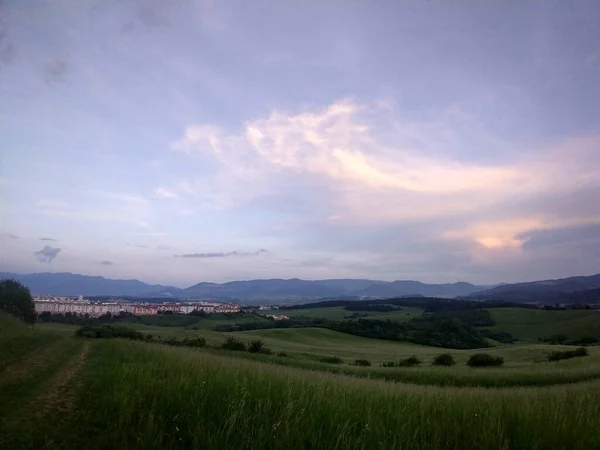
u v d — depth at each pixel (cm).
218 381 862
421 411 706
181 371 1066
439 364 4469
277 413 640
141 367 1204
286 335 8188
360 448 550
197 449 540
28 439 639
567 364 3662
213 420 641
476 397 948
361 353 5934
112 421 698
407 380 2703
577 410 697
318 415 646
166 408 712
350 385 1130
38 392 1014
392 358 5238
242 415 621
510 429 623
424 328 9581
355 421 661
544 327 9638
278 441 538
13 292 7288
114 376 1088
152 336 5938
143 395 810
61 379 1239
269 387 808
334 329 9375
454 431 616
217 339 6225
